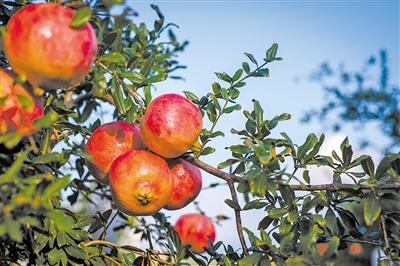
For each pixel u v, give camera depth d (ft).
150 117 6.22
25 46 4.82
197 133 6.29
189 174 6.80
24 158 4.79
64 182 4.77
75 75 5.08
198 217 9.10
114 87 6.29
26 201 4.61
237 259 6.68
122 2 5.44
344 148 6.33
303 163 6.35
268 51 7.16
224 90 6.87
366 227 6.44
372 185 6.00
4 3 6.39
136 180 6.21
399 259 6.15
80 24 4.89
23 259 6.67
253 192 5.61
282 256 6.03
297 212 6.20
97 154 6.58
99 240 6.78
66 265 6.29
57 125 6.54
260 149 5.84
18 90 5.08
